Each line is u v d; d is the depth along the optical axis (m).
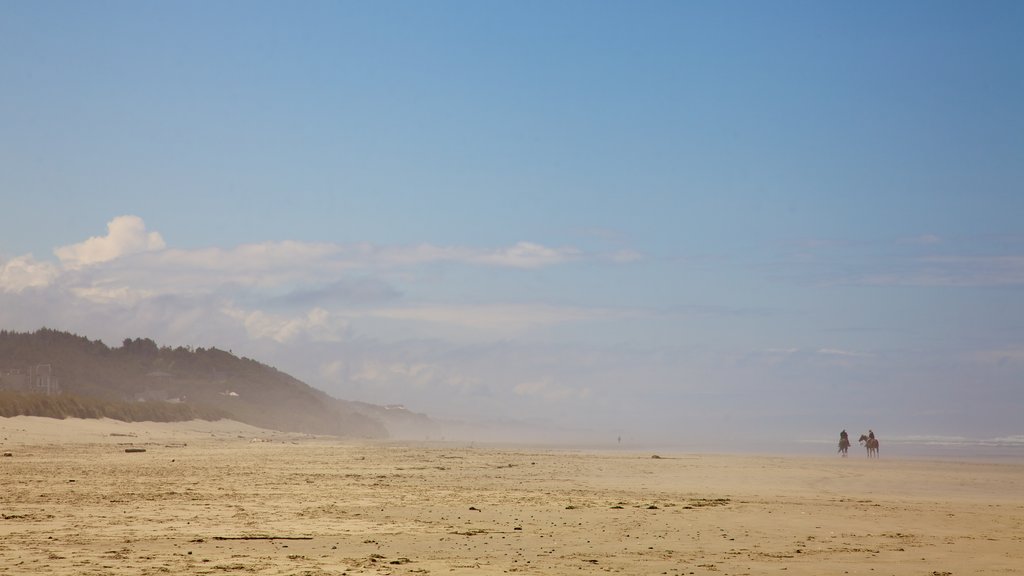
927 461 58.78
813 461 56.91
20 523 20.52
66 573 14.08
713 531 20.25
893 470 46.97
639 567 15.37
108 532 19.08
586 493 30.36
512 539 18.70
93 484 31.69
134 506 24.34
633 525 21.20
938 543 18.69
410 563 15.55
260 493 28.78
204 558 15.73
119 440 81.94
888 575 14.77
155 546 17.12
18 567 14.62
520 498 27.92
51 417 94.88
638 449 84.12
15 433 78.06
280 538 18.45
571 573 14.72
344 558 15.91
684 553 16.98
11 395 94.06
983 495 32.34
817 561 16.17
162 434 100.38
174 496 27.31
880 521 22.70
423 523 21.20
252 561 15.46
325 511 23.59
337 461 51.12
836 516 23.70
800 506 26.42
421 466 46.78
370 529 20.09
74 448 64.75
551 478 38.47
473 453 67.94
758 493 31.61
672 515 23.36
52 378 160.50
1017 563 16.09
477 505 25.53
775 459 59.06
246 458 53.69
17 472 37.88
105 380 181.25
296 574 14.27
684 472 43.69
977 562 16.19
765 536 19.50
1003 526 21.89
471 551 16.98
